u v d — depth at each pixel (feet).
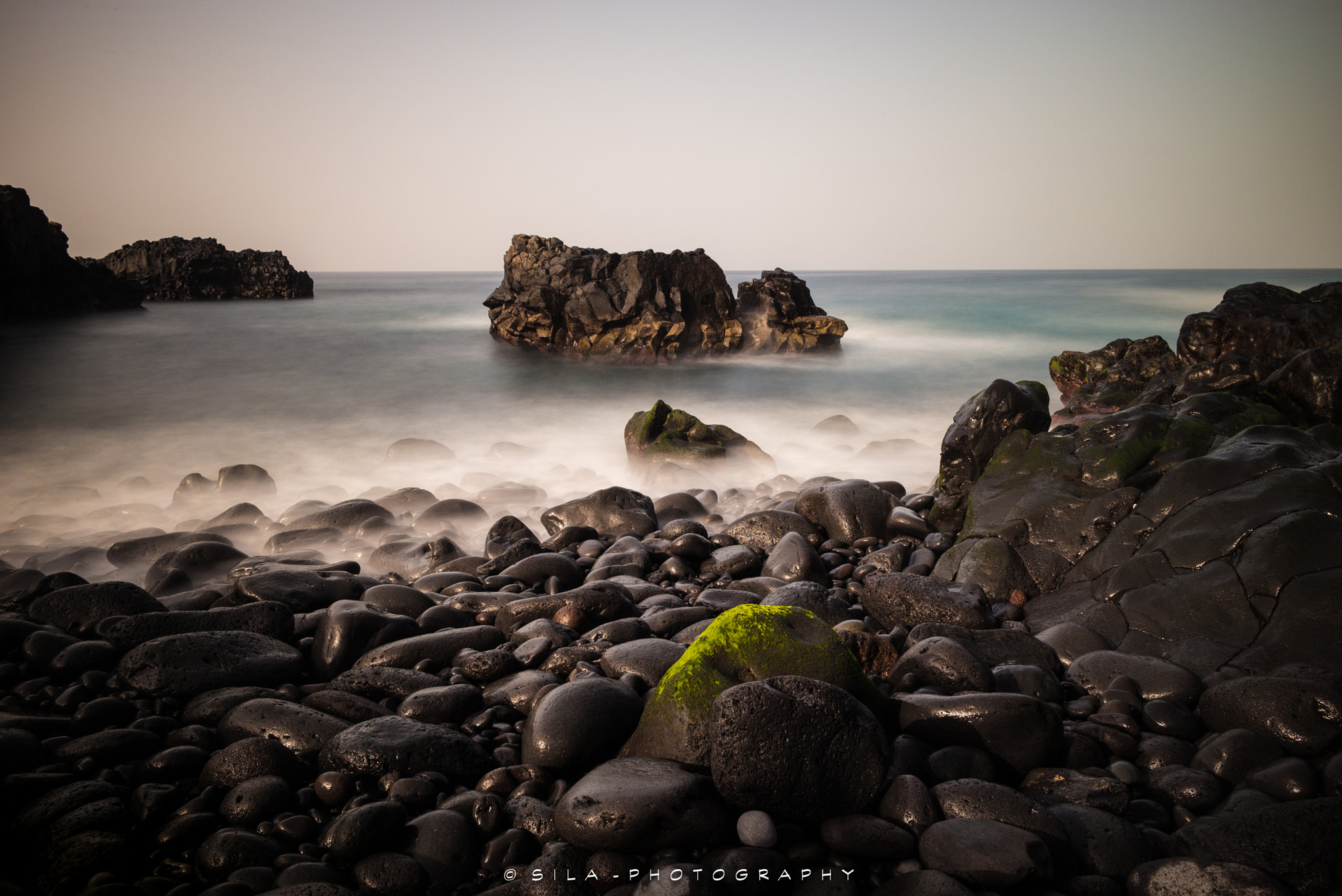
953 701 13.71
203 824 11.71
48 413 67.41
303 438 58.80
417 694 15.23
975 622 18.72
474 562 25.39
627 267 104.99
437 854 11.18
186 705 15.40
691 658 13.41
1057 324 134.82
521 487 39.01
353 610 17.95
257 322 153.89
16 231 138.31
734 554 24.07
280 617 18.51
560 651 16.83
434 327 144.46
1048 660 17.11
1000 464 24.93
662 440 45.88
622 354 101.30
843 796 11.43
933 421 64.85
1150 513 20.49
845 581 23.21
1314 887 9.86
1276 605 16.31
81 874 10.86
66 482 46.96
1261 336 30.89
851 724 11.73
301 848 11.28
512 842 11.32
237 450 54.85
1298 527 17.16
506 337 113.50
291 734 13.89
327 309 194.18
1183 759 13.24
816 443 56.18
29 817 11.59
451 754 13.32
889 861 10.71
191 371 90.99
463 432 60.80
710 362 103.09
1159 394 31.50
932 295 229.04
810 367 98.27
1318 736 12.70
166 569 25.30
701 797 11.19
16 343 113.70
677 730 12.59
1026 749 13.07
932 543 24.70
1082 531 21.53
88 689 15.76
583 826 10.85
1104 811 11.78
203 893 10.21
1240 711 13.61
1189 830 11.09
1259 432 21.20
